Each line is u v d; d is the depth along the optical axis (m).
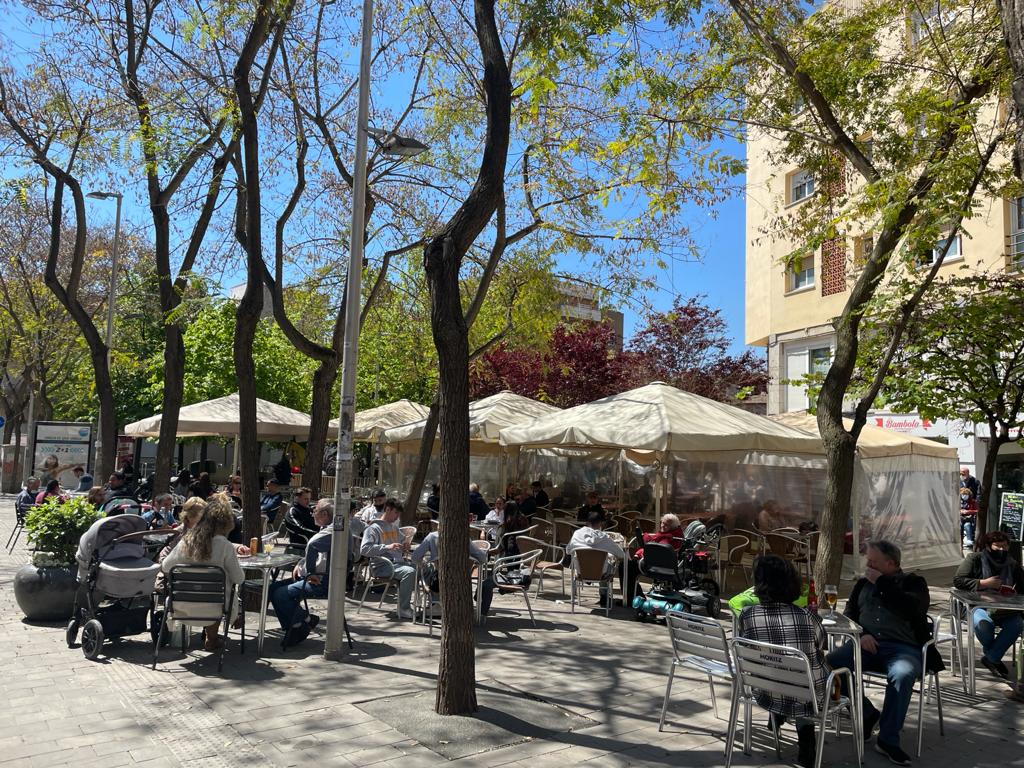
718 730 5.82
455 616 5.91
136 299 30.94
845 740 5.78
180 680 6.60
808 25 10.12
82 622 7.68
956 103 9.20
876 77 9.98
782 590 5.17
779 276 25.23
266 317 23.72
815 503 15.76
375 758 4.98
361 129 7.75
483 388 26.30
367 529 9.97
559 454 20.12
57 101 12.76
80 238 13.80
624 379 25.59
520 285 14.13
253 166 10.09
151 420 18.34
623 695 6.61
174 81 12.28
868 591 6.05
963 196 8.38
